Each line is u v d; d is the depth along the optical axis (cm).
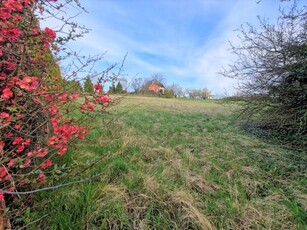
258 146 392
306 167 296
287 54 392
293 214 195
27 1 144
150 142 392
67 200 188
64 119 210
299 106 389
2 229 137
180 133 487
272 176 275
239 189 240
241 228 181
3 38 138
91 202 190
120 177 246
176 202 204
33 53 180
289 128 414
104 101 200
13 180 138
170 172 268
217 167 290
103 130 414
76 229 165
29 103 157
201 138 441
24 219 158
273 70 418
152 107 1171
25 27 154
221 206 206
